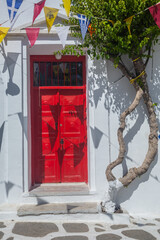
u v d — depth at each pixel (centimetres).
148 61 530
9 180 512
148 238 416
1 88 521
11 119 515
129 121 529
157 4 406
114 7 449
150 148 512
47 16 387
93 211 479
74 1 498
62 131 600
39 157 593
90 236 417
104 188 521
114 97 528
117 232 436
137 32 482
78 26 495
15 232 426
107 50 504
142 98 530
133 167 523
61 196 520
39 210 477
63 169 596
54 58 582
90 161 532
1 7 522
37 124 593
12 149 514
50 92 596
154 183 529
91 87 529
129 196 524
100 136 523
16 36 516
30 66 577
